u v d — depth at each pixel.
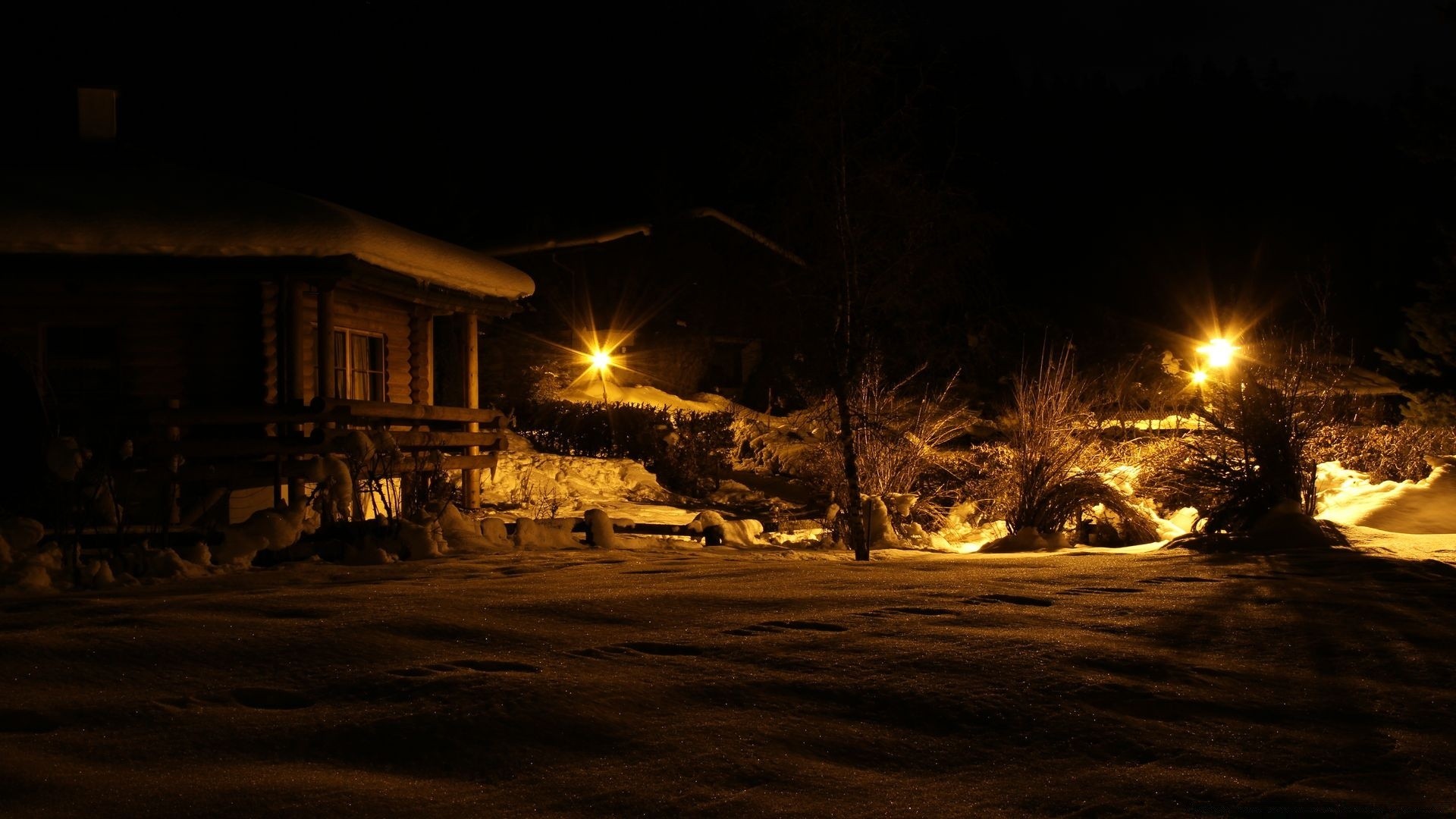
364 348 15.23
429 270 14.01
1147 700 4.04
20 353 10.65
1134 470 13.95
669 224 32.84
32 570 7.25
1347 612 5.69
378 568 8.16
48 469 9.20
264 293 13.10
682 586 6.42
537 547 10.38
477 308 15.95
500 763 3.28
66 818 2.79
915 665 4.36
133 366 12.92
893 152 11.95
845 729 3.64
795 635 4.89
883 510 12.73
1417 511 11.61
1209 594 6.20
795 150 12.00
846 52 11.79
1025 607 5.71
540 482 18.62
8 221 11.52
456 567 8.13
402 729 3.52
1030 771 3.34
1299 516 9.87
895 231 12.02
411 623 5.05
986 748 3.53
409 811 2.91
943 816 2.96
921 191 11.95
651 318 34.97
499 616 5.30
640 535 11.94
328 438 11.07
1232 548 9.50
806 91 11.77
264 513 8.98
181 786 3.03
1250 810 3.06
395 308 15.91
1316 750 3.59
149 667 4.28
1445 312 25.20
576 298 34.06
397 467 11.49
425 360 16.36
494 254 24.02
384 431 10.46
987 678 4.20
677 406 29.38
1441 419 24.88
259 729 3.54
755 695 3.95
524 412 24.91
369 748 3.39
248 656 4.45
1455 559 8.56
